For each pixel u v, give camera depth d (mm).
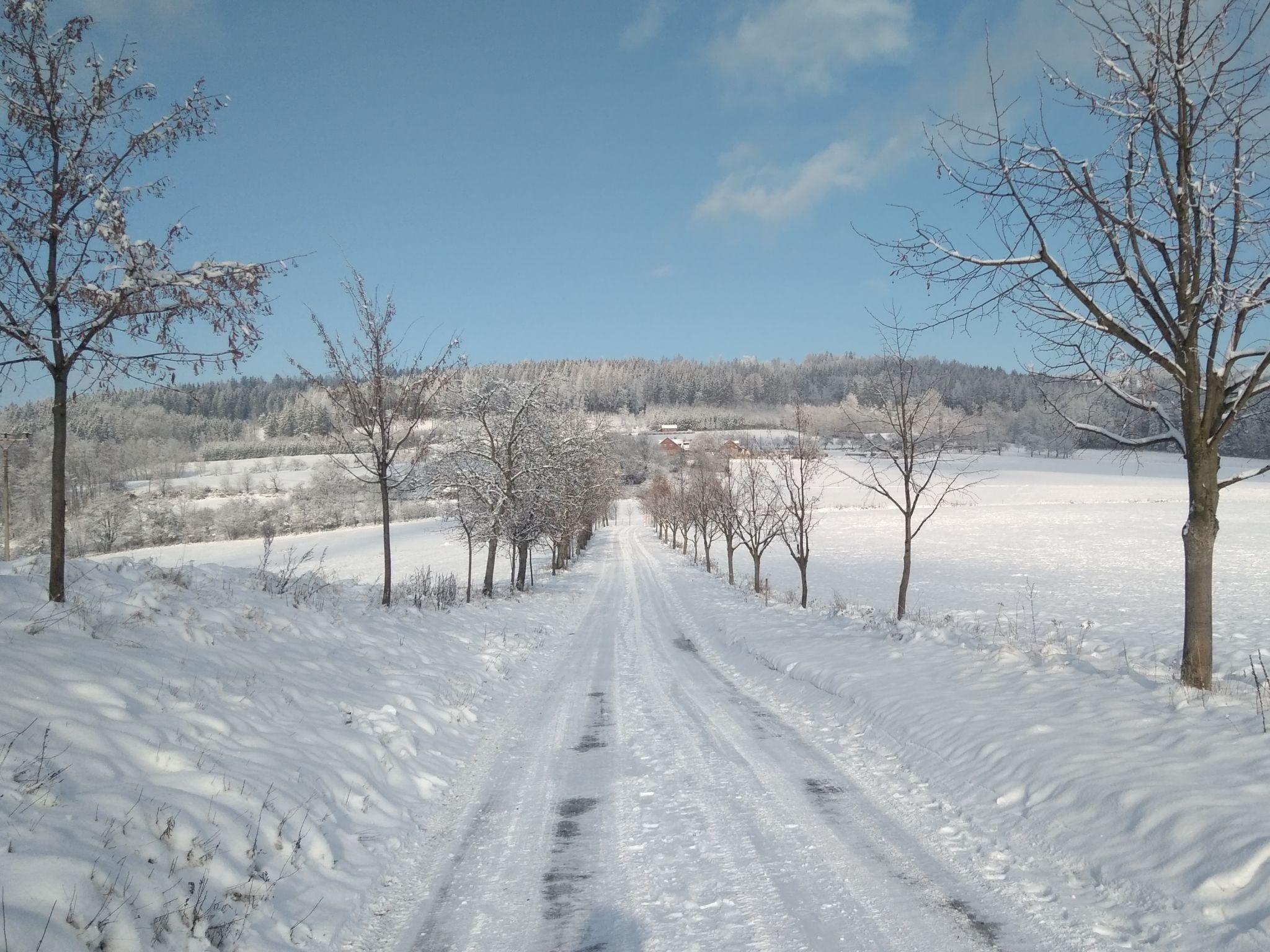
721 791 6348
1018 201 6961
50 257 6746
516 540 27016
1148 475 91500
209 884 4004
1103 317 7059
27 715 4637
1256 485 81812
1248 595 23188
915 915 4082
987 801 5633
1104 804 4980
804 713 9164
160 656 6781
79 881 3375
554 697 11086
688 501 45438
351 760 6414
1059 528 54656
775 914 4152
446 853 5328
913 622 14078
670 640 17469
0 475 36219
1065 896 4219
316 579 14289
